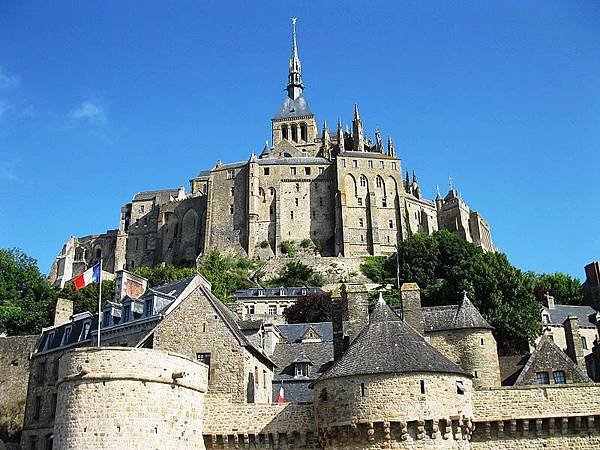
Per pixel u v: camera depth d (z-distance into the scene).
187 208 187.50
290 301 113.94
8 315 89.75
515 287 82.12
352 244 168.25
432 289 92.12
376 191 174.62
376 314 37.88
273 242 173.25
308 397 45.19
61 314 74.00
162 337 41.50
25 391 65.94
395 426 33.41
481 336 45.19
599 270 114.75
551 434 35.94
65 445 33.31
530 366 43.22
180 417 35.41
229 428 37.41
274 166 180.38
